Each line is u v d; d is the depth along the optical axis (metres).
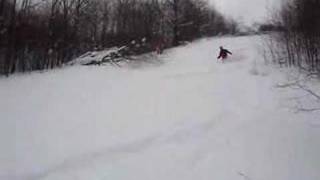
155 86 16.09
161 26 36.38
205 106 13.31
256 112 12.80
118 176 8.26
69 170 8.27
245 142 10.27
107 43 28.58
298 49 19.23
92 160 8.78
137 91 15.09
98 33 29.94
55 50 23.02
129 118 11.68
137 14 32.50
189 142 10.21
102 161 8.80
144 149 9.62
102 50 24.47
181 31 37.84
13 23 20.62
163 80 17.48
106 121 11.26
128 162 8.89
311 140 10.24
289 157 9.35
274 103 13.67
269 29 30.70
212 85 16.56
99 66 20.80
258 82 16.88
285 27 21.38
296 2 20.47
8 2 21.70
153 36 31.88
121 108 12.65
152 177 8.36
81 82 16.17
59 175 8.03
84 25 27.98
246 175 8.59
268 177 8.50
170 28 37.12
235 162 9.17
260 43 27.23
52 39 23.09
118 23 31.39
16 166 8.13
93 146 9.41
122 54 22.28
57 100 13.11
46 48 22.59
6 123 10.48
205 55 26.42
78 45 25.77
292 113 12.55
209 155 9.51
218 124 11.65
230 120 12.04
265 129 11.16
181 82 17.09
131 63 21.86
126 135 10.25
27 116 11.20
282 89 15.33
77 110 12.11
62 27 24.08
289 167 8.89
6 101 12.58
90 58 21.98
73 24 25.84
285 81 16.44
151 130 10.73
